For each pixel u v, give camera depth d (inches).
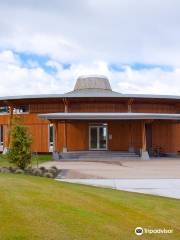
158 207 411.8
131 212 368.2
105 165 1039.0
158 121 1448.1
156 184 641.6
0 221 297.9
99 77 1774.1
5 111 1526.8
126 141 1449.3
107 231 301.6
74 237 282.8
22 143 748.6
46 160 1243.2
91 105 1446.9
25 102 1459.2
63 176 749.3
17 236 274.1
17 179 513.0
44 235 280.5
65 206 355.9
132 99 1391.5
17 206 339.3
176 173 819.4
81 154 1334.9
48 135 1461.6
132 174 794.8
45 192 410.3
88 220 320.5
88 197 412.5
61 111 1456.7
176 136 1541.6
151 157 1428.4
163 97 1386.6
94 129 1460.4
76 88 1776.6
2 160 1109.7
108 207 375.9
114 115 1237.1
